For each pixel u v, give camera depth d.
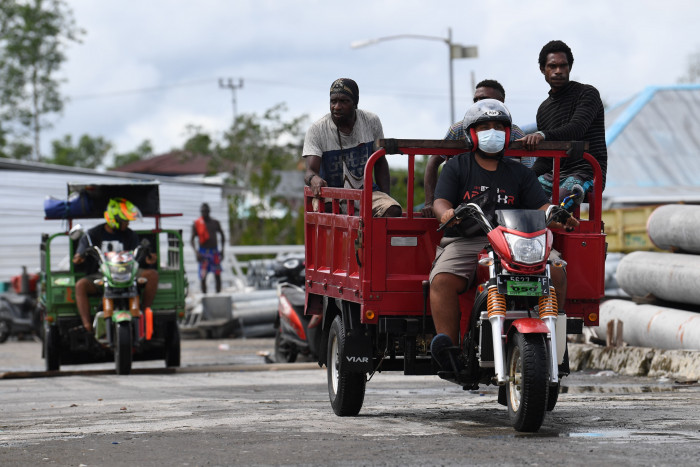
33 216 37.09
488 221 8.52
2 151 76.56
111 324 18.27
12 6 76.94
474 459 7.12
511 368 8.61
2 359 24.12
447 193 9.11
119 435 9.11
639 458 7.03
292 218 60.78
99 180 38.22
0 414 11.72
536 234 8.29
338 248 10.41
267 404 11.88
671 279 15.48
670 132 36.94
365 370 9.94
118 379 17.17
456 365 8.85
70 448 8.37
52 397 13.91
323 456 7.45
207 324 28.72
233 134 81.69
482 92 11.90
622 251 27.19
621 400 11.27
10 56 76.69
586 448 7.52
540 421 8.25
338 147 11.48
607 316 16.80
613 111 39.75
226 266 38.41
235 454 7.69
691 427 8.69
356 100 11.33
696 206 16.28
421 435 8.50
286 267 21.53
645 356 15.01
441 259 9.05
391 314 9.43
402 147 9.26
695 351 14.12
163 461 7.50
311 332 18.81
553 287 8.52
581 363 16.55
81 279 18.81
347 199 10.05
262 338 29.25
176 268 19.95
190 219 39.56
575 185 9.42
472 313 8.80
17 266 36.91
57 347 19.11
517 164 9.23
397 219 9.40
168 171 101.31
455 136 11.14
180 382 16.17
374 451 7.61
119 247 19.08
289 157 81.56
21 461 7.75
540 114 11.79
